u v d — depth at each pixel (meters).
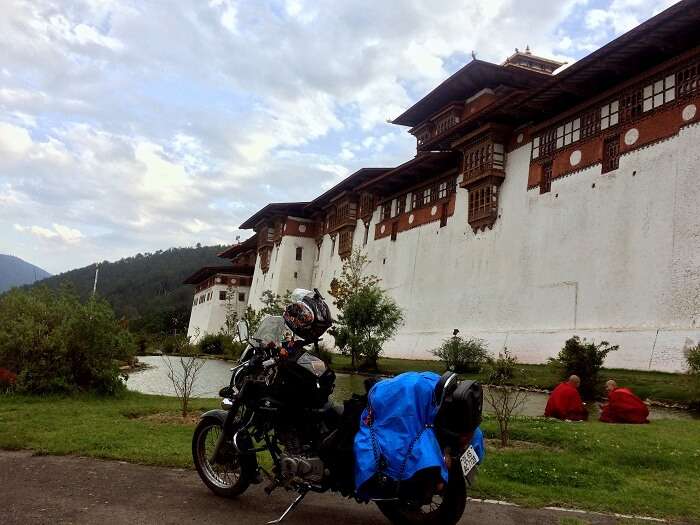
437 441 4.13
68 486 5.50
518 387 18.56
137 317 98.31
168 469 6.31
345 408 4.71
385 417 4.21
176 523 4.59
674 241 19.98
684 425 10.85
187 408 11.25
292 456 4.83
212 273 72.12
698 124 19.75
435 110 42.38
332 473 4.62
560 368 18.33
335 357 33.06
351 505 5.30
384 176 39.44
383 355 37.56
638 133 22.09
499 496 5.62
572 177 25.16
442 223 35.62
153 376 22.64
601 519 5.00
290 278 57.47
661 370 19.00
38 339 12.98
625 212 22.19
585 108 24.75
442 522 4.33
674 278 19.73
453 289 32.84
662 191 20.75
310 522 4.77
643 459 7.34
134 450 7.04
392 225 41.94
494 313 28.89
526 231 27.52
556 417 12.03
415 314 36.38
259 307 62.06
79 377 13.32
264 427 5.17
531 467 6.75
